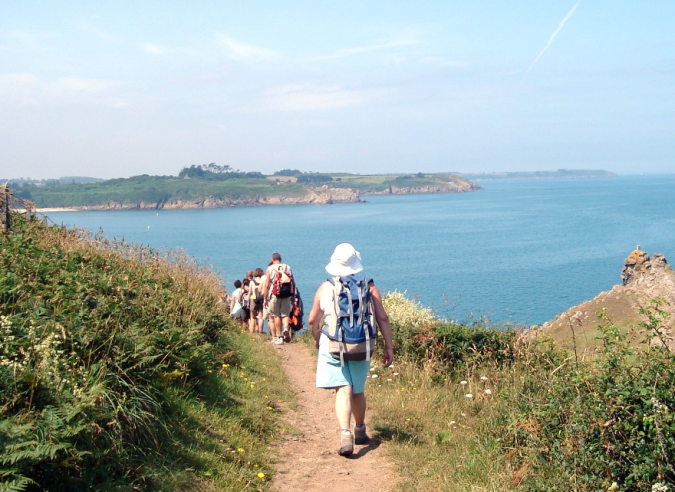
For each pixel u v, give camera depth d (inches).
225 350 350.3
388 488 203.0
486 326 402.0
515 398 246.8
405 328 406.3
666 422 174.1
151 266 416.2
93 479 158.9
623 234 4473.4
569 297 1969.7
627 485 168.4
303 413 297.6
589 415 188.2
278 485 200.4
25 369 166.6
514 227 5502.0
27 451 137.7
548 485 182.4
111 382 196.1
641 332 206.5
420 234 5206.7
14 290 222.2
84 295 244.8
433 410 291.4
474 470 207.9
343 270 235.3
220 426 233.0
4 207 390.0
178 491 172.4
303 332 610.5
